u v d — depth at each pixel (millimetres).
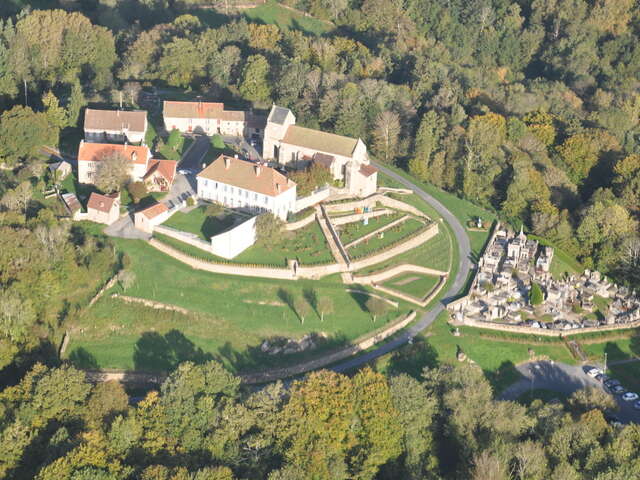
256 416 192250
